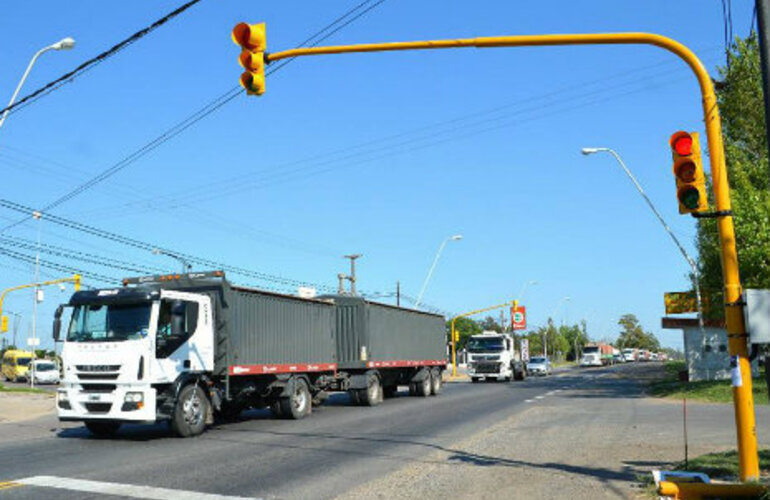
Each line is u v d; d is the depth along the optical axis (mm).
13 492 8969
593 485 8844
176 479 9953
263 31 9672
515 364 46625
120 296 15039
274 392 19625
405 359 28375
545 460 11086
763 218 27453
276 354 19344
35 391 38438
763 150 31578
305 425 17906
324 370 22406
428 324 31641
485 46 8992
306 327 21391
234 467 11023
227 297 17203
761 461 9484
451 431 15969
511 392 31922
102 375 14711
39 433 16766
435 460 11547
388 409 22906
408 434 15469
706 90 8320
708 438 13508
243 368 17609
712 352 35844
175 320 15258
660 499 7812
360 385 24562
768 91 7602
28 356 65562
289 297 20391
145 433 16250
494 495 8477
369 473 10414
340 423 18297
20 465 11312
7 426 19188
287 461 11625
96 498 8602
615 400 25188
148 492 8977
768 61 7621
